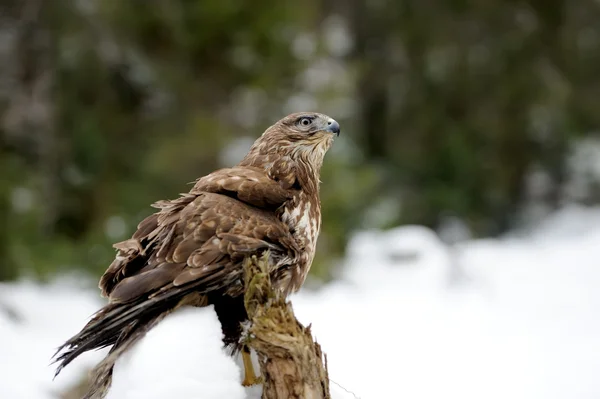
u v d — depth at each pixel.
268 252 5.37
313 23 18.03
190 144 15.42
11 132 14.79
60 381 8.12
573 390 10.70
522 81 23.09
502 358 11.90
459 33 23.41
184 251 5.29
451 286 16.20
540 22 23.42
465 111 23.23
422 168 22.83
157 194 15.29
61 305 12.17
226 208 5.57
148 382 5.39
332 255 16.08
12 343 8.98
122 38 15.26
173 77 15.56
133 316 5.05
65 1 15.01
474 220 22.72
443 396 10.29
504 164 23.27
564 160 24.00
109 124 15.07
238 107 16.38
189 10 15.47
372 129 23.39
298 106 16.61
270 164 6.43
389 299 14.76
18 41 15.08
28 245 14.07
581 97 24.12
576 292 15.56
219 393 5.38
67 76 14.91
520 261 18.75
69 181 14.77
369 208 18.88
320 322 13.07
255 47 15.99
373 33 23.73
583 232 22.16
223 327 5.62
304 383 5.05
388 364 11.20
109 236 14.56
